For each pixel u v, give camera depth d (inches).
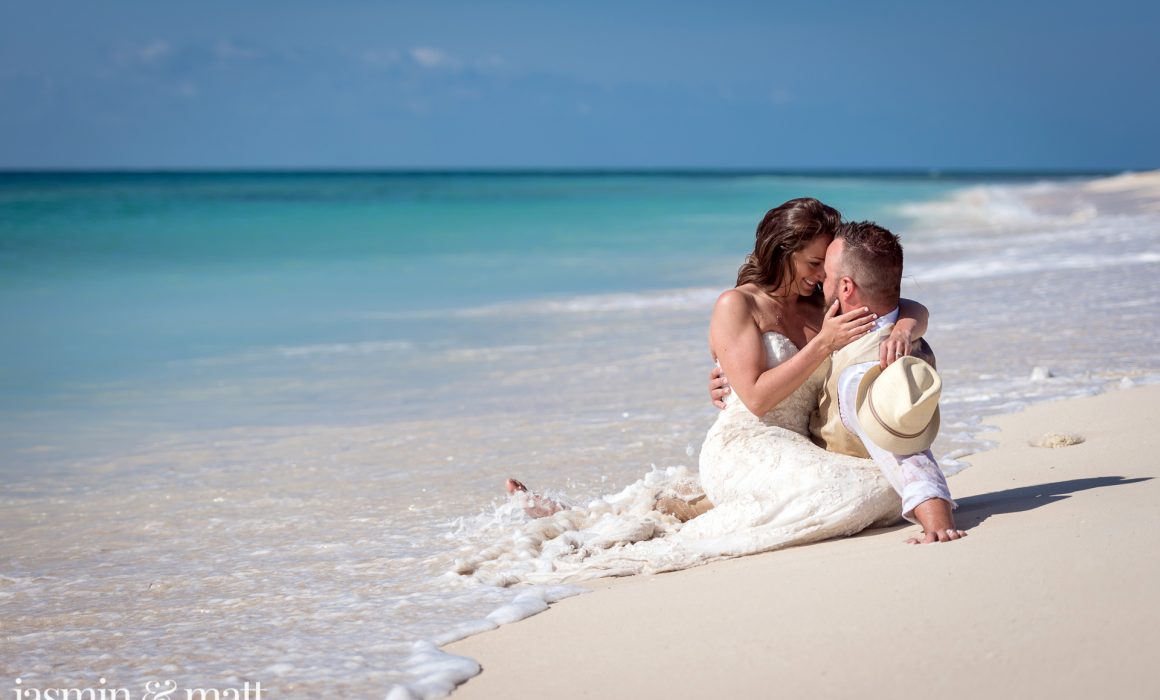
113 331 470.9
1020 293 437.7
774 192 2388.0
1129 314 361.4
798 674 97.4
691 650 106.9
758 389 152.5
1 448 254.7
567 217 1427.2
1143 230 746.2
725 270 692.7
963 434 212.8
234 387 329.7
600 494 191.9
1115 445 187.8
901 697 90.4
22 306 569.0
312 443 250.1
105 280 708.7
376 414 280.5
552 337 406.3
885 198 1743.4
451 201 1955.0
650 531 159.6
